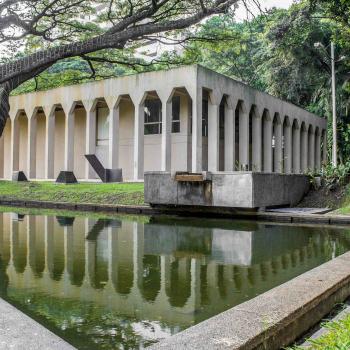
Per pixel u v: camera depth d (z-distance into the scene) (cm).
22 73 472
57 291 406
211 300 379
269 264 536
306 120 2931
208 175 1125
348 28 1730
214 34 1138
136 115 2031
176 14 820
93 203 1360
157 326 312
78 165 2567
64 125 2644
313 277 360
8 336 224
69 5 885
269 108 2423
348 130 2953
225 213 1136
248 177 1077
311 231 868
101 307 357
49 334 229
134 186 1585
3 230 851
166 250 635
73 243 696
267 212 1089
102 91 2141
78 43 527
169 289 416
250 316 258
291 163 2736
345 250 642
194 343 216
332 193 1344
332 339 202
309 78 2831
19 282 440
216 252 621
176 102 2267
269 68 2859
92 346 275
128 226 927
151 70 2050
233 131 2084
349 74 2734
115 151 2109
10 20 613
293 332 270
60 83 1988
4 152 2780
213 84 1947
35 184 1838
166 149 1925
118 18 959
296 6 2072
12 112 2494
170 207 1209
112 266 520
